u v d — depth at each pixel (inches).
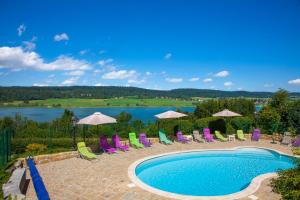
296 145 736.3
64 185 427.8
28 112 4094.5
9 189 355.6
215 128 990.4
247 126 1004.6
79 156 622.2
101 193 394.6
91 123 624.1
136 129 1109.7
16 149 805.9
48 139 902.4
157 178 524.1
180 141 830.5
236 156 705.0
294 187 230.2
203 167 601.6
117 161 580.7
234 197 381.4
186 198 377.1
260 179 455.2
